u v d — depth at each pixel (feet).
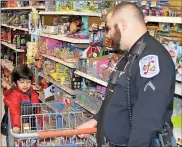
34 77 20.11
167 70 6.27
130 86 6.60
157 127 5.99
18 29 25.29
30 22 20.74
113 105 6.88
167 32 9.55
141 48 6.58
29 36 22.77
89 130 7.60
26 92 11.60
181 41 9.12
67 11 15.30
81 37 14.55
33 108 11.41
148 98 6.12
